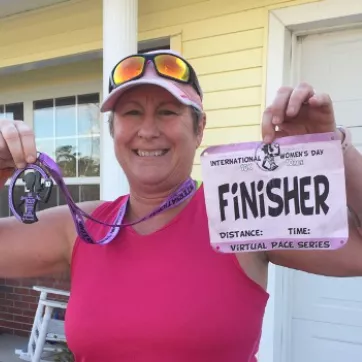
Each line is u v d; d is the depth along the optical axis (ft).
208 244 3.87
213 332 3.66
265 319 10.99
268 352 10.96
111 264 4.01
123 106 4.08
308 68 11.02
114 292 3.90
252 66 11.10
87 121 16.62
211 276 3.77
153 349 3.72
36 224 4.60
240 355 3.75
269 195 3.50
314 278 11.23
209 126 11.66
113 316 3.82
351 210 3.68
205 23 11.69
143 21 12.58
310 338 11.30
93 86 16.38
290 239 3.46
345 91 10.71
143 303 3.78
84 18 13.76
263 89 10.94
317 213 3.39
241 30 11.21
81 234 4.04
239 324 3.70
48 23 14.47
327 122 3.42
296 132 3.55
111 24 11.13
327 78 10.85
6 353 16.03
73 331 3.98
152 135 4.00
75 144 16.94
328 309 11.12
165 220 4.12
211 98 11.64
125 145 4.14
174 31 12.12
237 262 3.77
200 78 11.78
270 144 3.47
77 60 14.75
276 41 10.77
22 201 4.10
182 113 4.05
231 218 3.58
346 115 10.71
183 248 3.90
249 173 3.53
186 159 4.13
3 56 15.49
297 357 11.43
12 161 4.29
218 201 3.59
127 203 4.44
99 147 16.33
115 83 4.03
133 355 3.77
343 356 10.98
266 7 10.87
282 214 3.48
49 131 17.56
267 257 4.05
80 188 16.90
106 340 3.82
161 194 4.20
